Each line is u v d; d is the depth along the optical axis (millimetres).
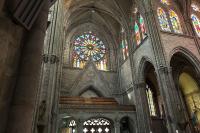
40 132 16141
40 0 7008
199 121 28328
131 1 33156
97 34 41719
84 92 36031
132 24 32531
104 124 27969
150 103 33281
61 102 26859
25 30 7020
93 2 35312
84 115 25547
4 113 5391
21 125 5418
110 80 36750
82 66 37625
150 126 24672
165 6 28750
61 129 27125
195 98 29844
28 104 5824
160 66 21219
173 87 19953
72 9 33281
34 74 6391
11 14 5855
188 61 27188
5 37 5676
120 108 27297
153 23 24469
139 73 28109
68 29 38938
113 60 39438
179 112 18406
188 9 29484
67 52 37250
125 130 28953
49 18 23375
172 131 18078
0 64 5352
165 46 23453
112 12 35562
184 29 27547
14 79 6027
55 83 22422
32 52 6727
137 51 29047
